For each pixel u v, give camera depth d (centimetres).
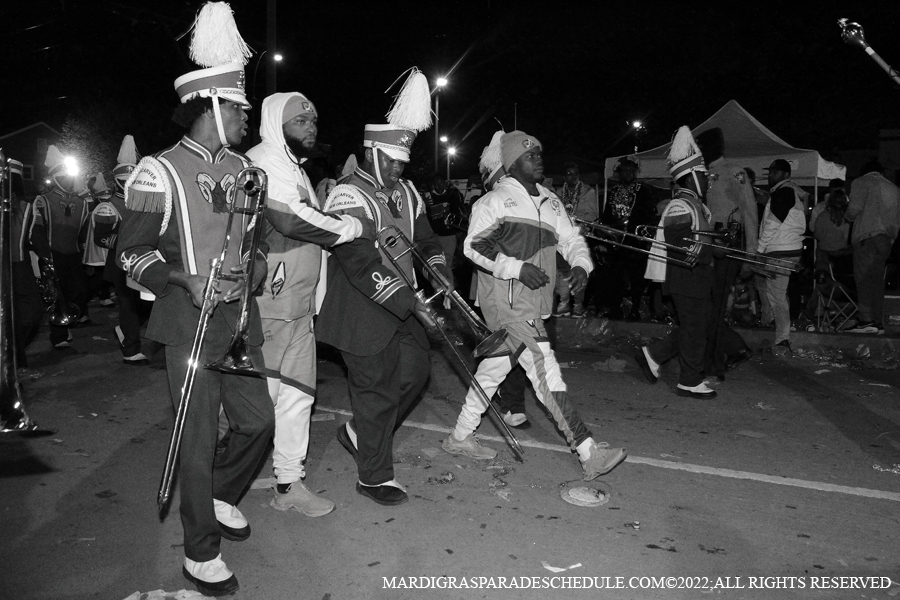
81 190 965
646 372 697
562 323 985
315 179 894
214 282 309
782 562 365
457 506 426
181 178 321
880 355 828
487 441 535
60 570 354
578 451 450
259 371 321
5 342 319
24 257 721
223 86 327
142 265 316
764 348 865
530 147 457
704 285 643
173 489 446
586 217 1068
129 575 350
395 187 429
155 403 629
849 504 430
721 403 643
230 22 332
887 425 582
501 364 487
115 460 496
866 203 869
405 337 436
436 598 333
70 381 702
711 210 720
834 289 963
